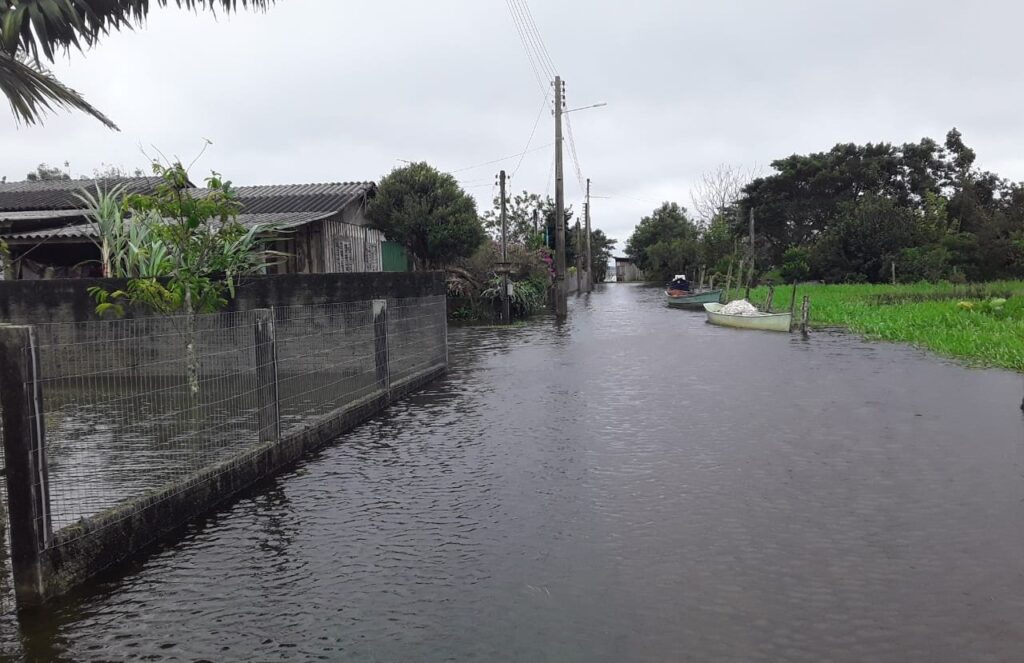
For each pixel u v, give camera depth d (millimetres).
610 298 49094
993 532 5160
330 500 6152
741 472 6766
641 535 5215
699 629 3848
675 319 28375
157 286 8727
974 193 51062
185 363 6480
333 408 9273
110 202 14164
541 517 5629
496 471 6941
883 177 53594
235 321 7445
